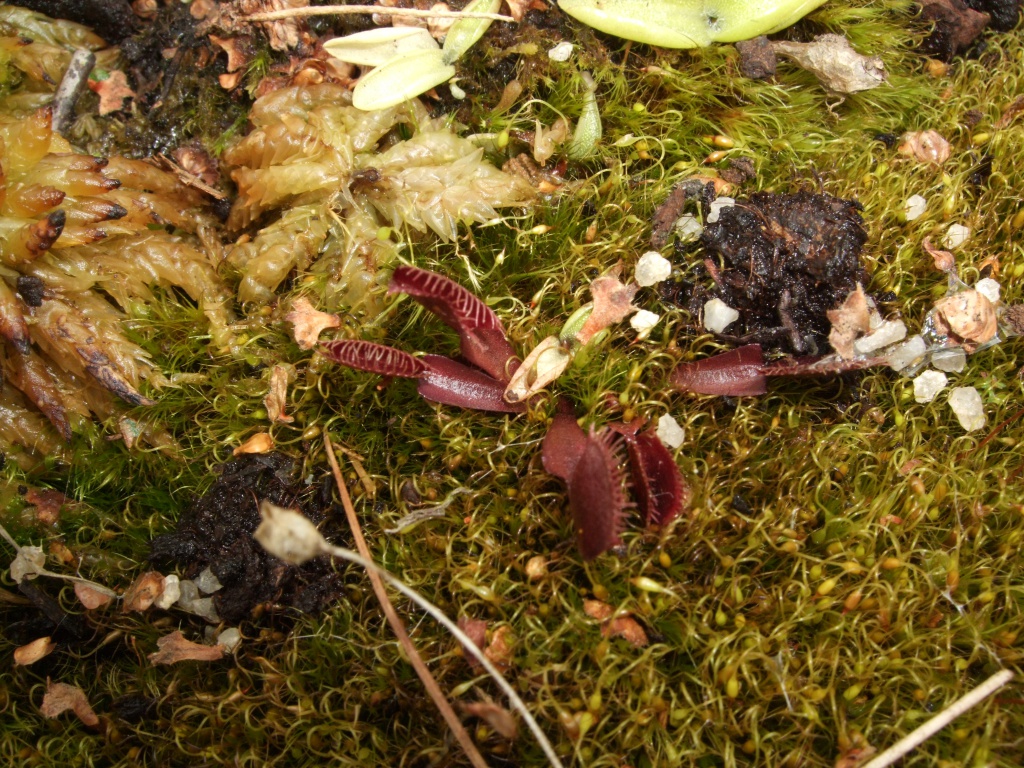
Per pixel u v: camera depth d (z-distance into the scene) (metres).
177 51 0.12
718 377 0.10
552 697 0.09
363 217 0.11
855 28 0.11
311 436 0.10
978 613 0.09
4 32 0.11
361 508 0.10
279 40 0.11
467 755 0.09
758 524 0.09
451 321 0.09
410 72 0.11
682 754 0.08
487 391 0.10
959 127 0.11
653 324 0.10
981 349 0.10
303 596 0.09
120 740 0.09
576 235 0.11
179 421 0.10
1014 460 0.10
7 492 0.10
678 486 0.09
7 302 0.10
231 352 0.10
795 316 0.10
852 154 0.11
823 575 0.09
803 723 0.09
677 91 0.11
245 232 0.11
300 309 0.10
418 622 0.09
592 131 0.11
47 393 0.10
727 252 0.10
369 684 0.09
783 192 0.11
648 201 0.11
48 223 0.10
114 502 0.10
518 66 0.11
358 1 0.11
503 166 0.11
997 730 0.09
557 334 0.10
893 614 0.09
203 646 0.09
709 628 0.09
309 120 0.11
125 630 0.10
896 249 0.10
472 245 0.10
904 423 0.10
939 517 0.10
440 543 0.09
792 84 0.11
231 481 0.10
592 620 0.09
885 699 0.09
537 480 0.09
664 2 0.11
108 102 0.11
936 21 0.12
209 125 0.12
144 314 0.10
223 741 0.09
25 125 0.10
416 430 0.10
